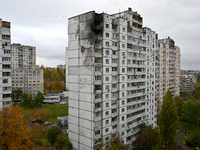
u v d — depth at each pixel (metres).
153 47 62.75
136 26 53.91
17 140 37.69
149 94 60.59
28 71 117.06
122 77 47.50
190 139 56.81
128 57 49.56
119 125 46.78
